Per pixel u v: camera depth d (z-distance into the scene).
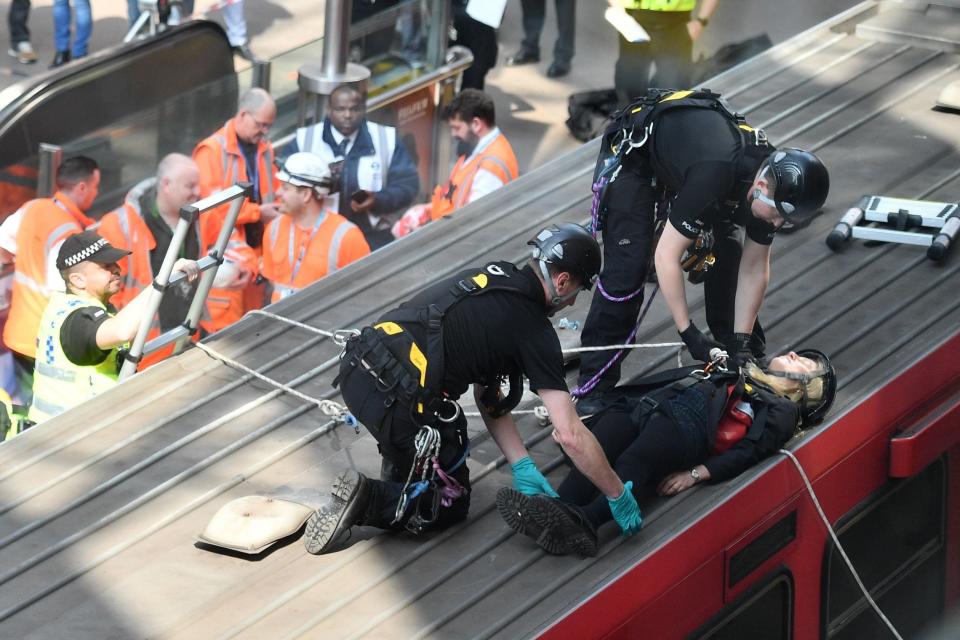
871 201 25.45
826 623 19.09
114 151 24.52
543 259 15.63
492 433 16.86
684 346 21.70
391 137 28.66
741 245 20.19
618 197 19.00
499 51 44.41
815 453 18.55
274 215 26.83
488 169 28.28
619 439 17.84
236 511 17.03
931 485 21.27
